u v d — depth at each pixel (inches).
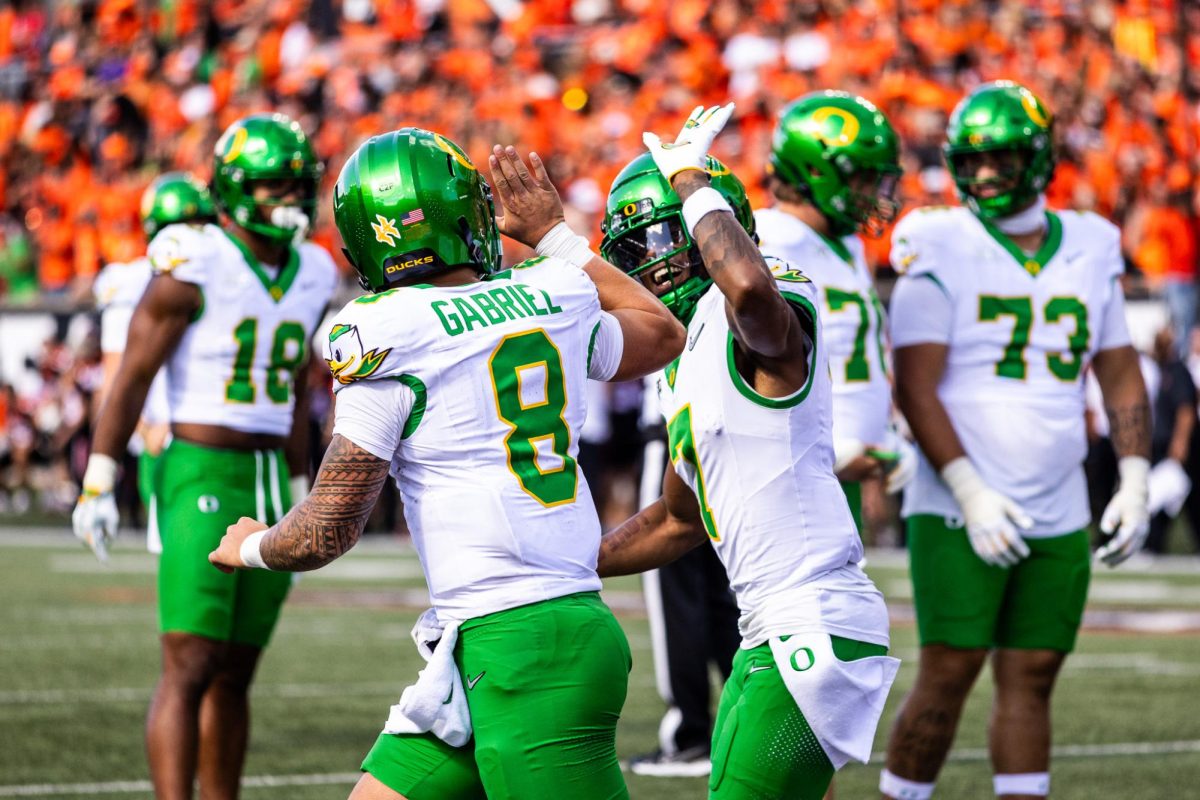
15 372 2888.8
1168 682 1124.5
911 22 2432.3
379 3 3016.7
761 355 457.4
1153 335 2100.1
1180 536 2322.8
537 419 436.5
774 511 462.3
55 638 1337.4
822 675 449.4
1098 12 2433.6
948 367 691.4
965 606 667.4
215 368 724.0
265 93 3019.2
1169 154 2331.4
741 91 2573.8
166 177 914.1
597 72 2768.2
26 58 3393.2
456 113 2758.4
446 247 440.1
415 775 433.4
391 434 426.6
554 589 428.5
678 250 490.3
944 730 674.8
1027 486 676.1
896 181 663.1
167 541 704.4
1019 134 676.1
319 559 428.8
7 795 768.9
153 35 3208.7
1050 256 694.5
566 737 420.5
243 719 727.1
